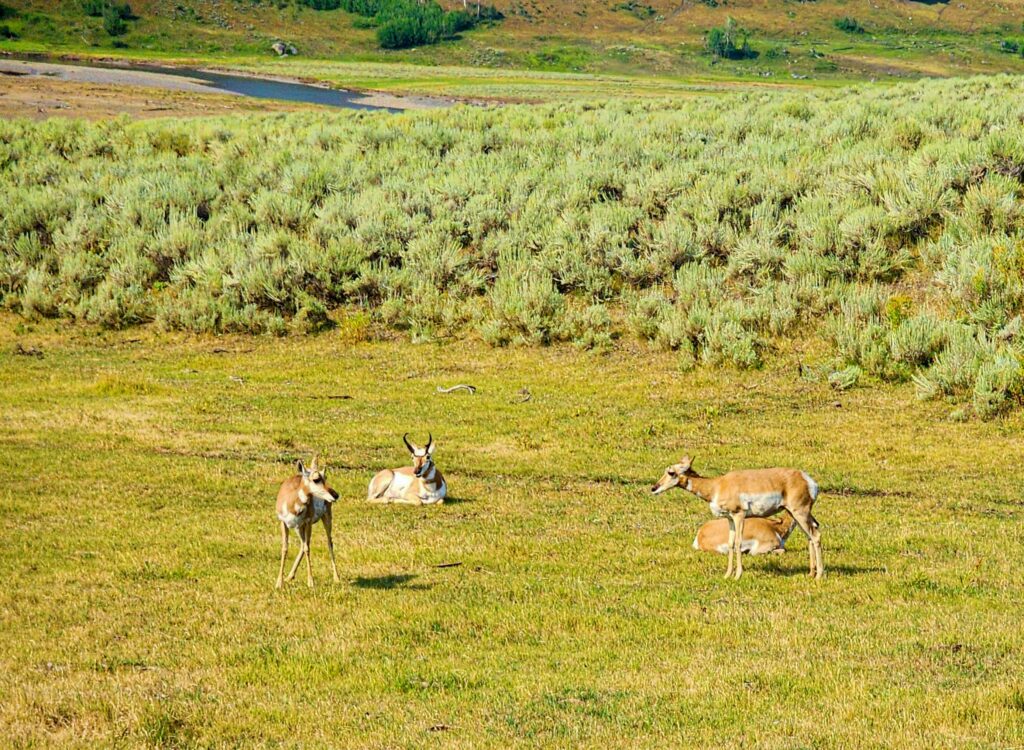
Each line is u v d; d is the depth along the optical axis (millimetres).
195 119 79500
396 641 14523
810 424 31375
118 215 52656
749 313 39250
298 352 41219
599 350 39312
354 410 33500
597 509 22875
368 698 12555
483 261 47281
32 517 21891
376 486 23594
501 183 52781
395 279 45281
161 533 20703
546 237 47031
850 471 26719
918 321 35562
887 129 54531
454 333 42406
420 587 17125
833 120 60750
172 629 15266
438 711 11961
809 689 12320
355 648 14281
